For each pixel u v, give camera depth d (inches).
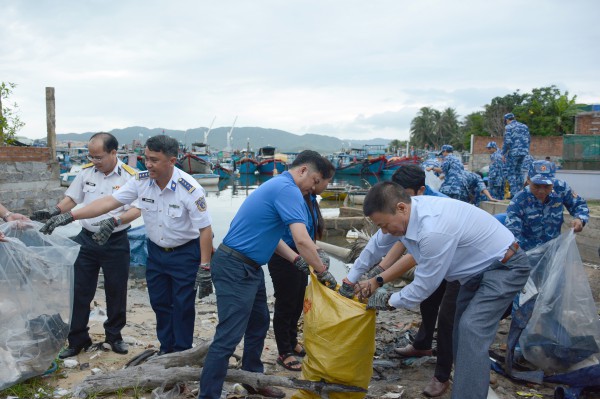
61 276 153.9
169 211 152.6
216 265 138.3
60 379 156.9
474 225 128.6
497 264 129.8
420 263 126.5
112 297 177.6
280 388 158.7
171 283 163.8
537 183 183.8
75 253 159.5
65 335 155.2
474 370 123.7
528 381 157.1
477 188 427.5
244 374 142.9
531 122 1711.4
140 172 159.6
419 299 127.9
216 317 243.9
